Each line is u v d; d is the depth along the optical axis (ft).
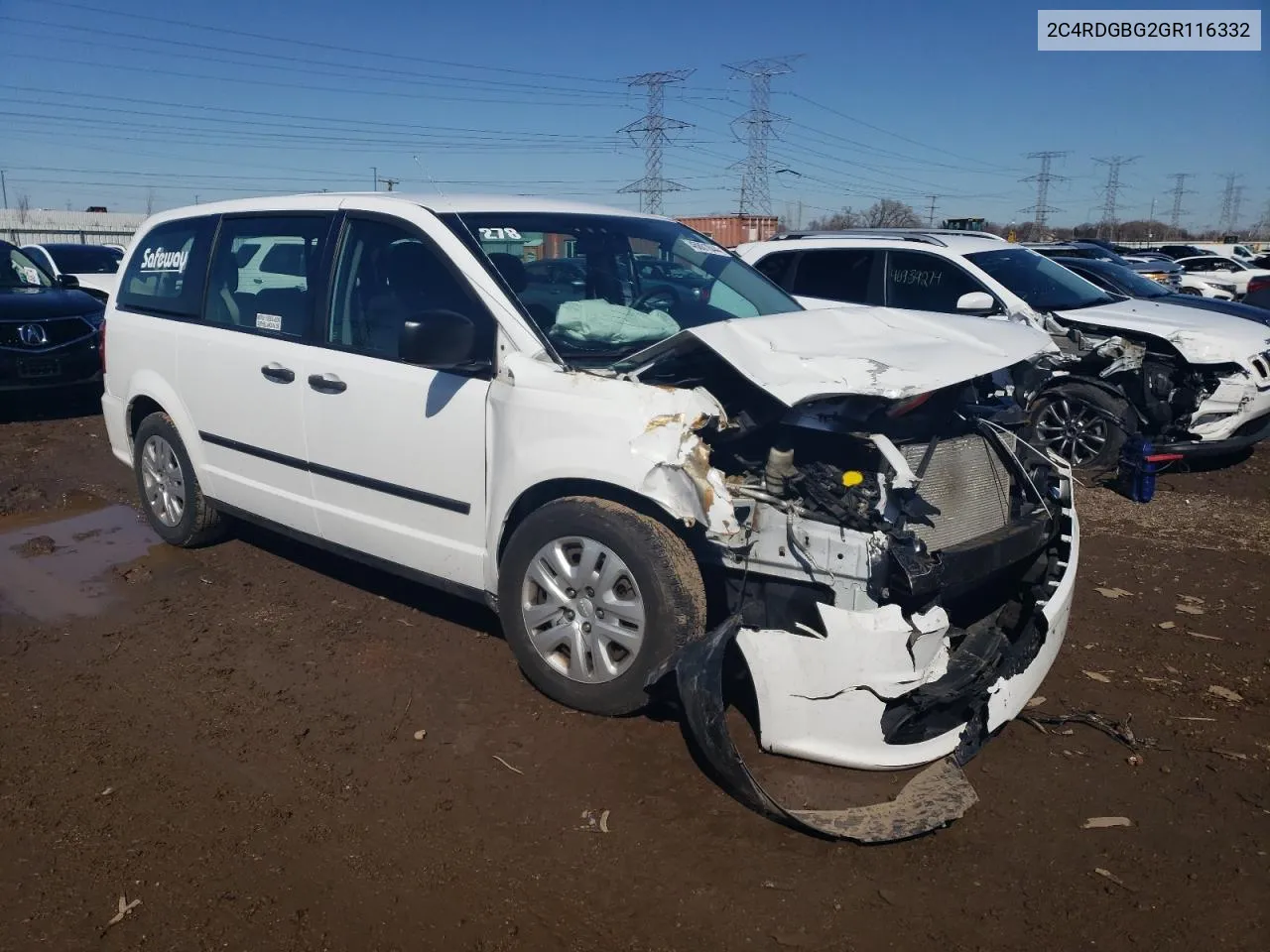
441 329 12.32
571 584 12.47
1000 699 11.63
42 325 30.96
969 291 27.86
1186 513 23.27
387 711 13.11
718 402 11.85
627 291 15.03
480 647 14.96
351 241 15.16
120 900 9.53
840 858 10.28
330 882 9.84
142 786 11.39
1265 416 25.91
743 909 9.52
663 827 10.73
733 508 10.93
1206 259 107.65
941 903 9.65
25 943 8.95
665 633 11.70
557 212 15.47
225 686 13.78
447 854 10.27
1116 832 10.81
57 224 155.84
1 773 11.64
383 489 14.46
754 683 10.99
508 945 9.05
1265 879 10.09
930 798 10.96
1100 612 17.01
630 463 11.34
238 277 16.97
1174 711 13.53
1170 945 9.16
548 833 10.62
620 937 9.17
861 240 29.96
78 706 13.24
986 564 11.63
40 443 28.68
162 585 17.48
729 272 16.52
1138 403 25.61
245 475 16.85
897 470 10.73
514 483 12.57
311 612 16.25
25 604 16.69
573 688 12.60
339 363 14.73
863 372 10.94
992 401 14.60
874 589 10.68
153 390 18.38
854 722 10.79
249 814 10.88
